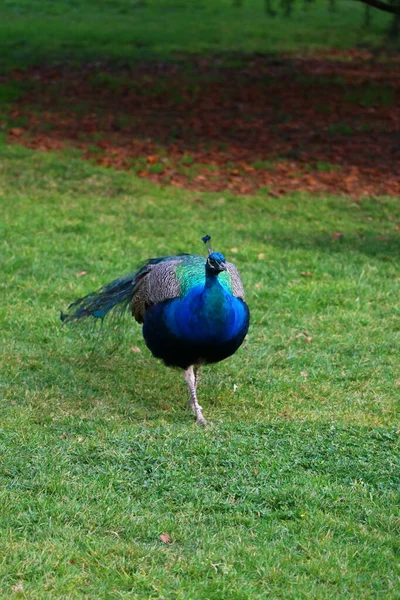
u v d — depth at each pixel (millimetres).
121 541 7023
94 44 34062
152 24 38688
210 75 30047
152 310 9852
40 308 13016
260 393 10703
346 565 6770
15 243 15664
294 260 15516
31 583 6410
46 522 7219
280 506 7648
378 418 9883
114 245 15820
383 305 13703
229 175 20688
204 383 10953
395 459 8484
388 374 11312
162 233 16656
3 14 39094
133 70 30250
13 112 24406
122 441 8766
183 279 9664
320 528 7277
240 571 6672
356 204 19078
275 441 8852
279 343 12234
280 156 22109
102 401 10297
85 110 25125
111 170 20375
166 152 21938
